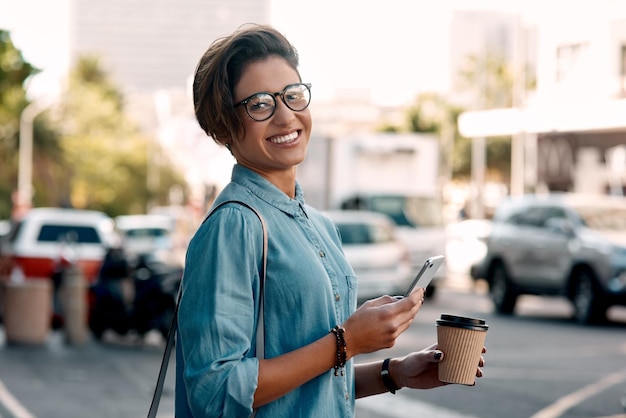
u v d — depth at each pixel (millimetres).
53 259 18719
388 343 2635
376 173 27125
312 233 2762
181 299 2611
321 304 2652
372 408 9617
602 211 17906
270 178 2803
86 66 88438
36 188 61094
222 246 2586
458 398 10086
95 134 66562
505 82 56438
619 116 22719
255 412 2578
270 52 2789
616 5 22656
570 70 24234
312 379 2643
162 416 9188
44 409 9547
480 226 32469
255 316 2613
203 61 2834
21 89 20156
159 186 84188
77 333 15648
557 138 31969
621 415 9031
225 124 2758
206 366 2494
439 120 57031
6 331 15625
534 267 18594
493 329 16547
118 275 16078
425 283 2799
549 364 12406
